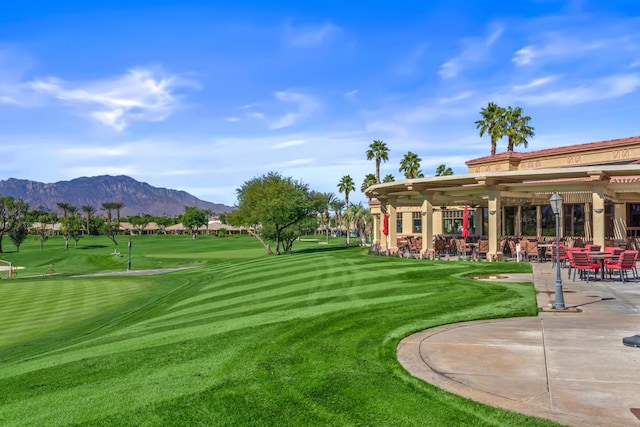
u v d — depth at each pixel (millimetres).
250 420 5387
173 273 36062
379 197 31562
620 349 7602
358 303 12852
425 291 14297
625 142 27453
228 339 9266
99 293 26812
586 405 5387
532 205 30672
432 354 7578
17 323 18172
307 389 6207
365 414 5387
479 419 5109
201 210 184625
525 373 6531
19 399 6637
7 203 91000
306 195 56375
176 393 6301
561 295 11023
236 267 30328
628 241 24906
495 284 15023
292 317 11258
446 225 37969
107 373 7574
